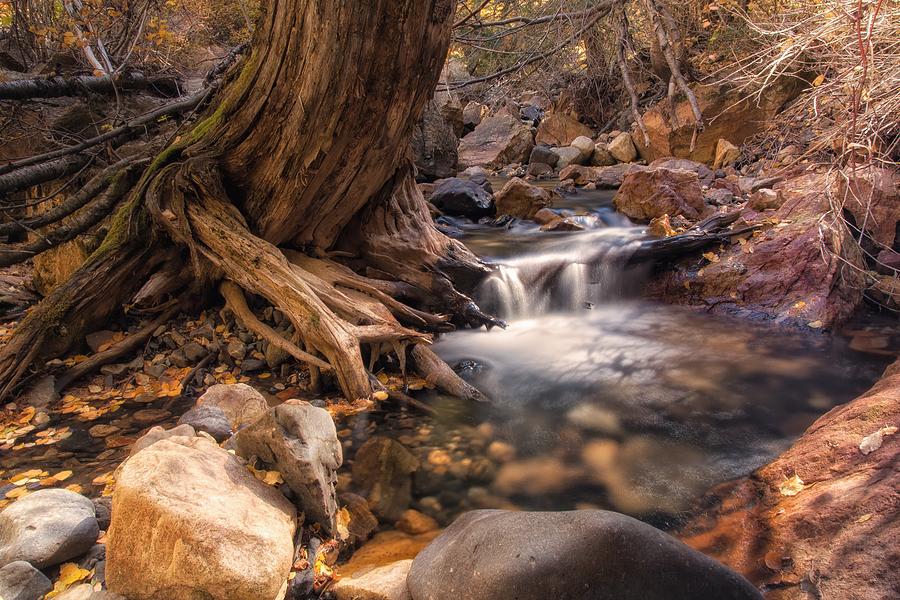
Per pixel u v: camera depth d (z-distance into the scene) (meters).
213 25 10.22
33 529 2.30
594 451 3.44
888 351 4.80
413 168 5.90
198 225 4.57
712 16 10.28
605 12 10.50
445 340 5.26
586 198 9.47
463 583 1.97
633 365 4.77
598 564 1.87
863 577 1.95
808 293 5.53
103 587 2.22
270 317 4.81
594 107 14.13
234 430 3.43
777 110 9.99
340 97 4.07
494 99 14.23
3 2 6.92
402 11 3.86
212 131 4.66
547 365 4.83
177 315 4.95
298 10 3.79
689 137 10.73
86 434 3.62
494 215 8.62
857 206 6.09
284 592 2.21
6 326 5.07
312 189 4.63
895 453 2.48
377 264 5.52
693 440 3.53
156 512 2.09
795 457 2.86
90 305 4.57
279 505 2.50
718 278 6.02
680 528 2.64
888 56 4.91
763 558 2.25
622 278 6.43
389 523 2.80
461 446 3.52
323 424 2.80
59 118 6.55
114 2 6.95
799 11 6.26
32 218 5.48
